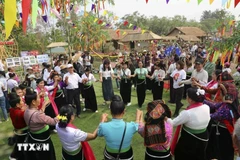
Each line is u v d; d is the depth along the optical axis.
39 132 2.74
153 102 2.33
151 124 2.27
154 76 6.10
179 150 2.69
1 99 5.41
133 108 6.09
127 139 2.23
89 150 2.57
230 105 2.92
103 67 6.21
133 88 8.57
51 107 4.28
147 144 2.29
